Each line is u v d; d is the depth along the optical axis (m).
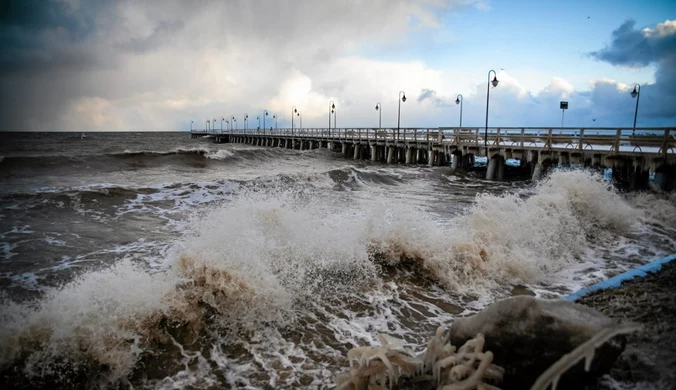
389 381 2.74
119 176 17.80
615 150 13.23
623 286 4.66
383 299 4.88
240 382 3.27
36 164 18.62
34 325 3.61
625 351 2.81
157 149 40.81
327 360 3.60
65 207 9.71
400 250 5.97
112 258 6.41
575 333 2.38
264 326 4.17
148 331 3.88
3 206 9.47
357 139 30.89
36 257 6.41
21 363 3.33
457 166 21.16
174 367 3.48
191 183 12.88
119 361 3.48
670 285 4.61
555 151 15.28
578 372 2.33
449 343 2.80
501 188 15.73
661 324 3.37
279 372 3.40
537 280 5.57
